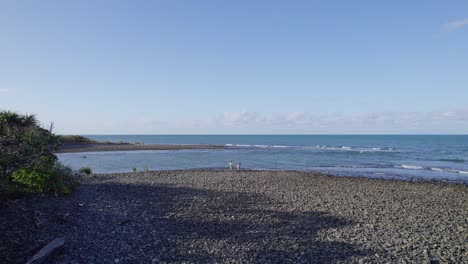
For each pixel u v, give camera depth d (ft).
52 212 35.55
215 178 88.99
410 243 34.78
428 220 45.32
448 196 66.64
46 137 49.96
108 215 39.68
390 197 63.82
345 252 31.58
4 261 23.93
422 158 178.09
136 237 33.32
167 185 72.33
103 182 73.26
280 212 47.55
